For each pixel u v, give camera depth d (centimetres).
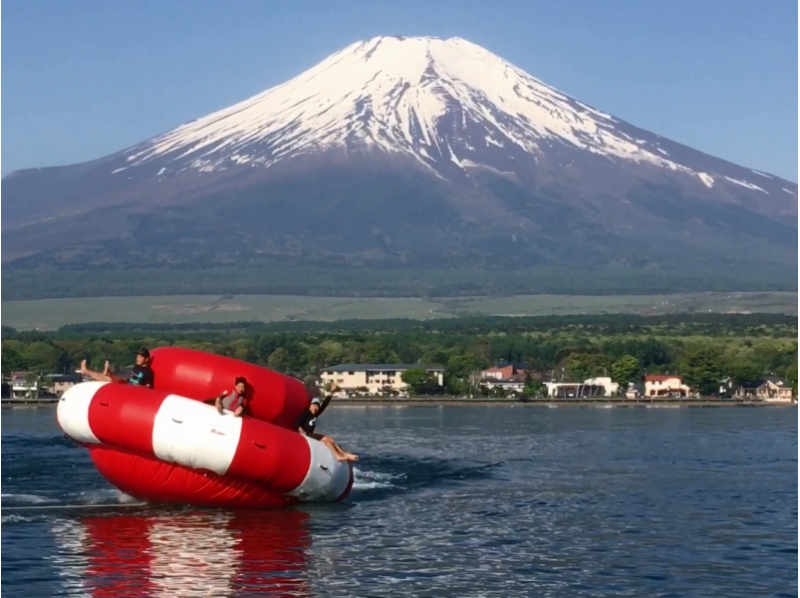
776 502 3678
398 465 4750
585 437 6481
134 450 3167
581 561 2802
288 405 3316
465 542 2992
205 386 3234
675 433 6888
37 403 10431
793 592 2544
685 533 3141
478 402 12194
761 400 12575
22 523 3077
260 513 3228
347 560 2769
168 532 2983
